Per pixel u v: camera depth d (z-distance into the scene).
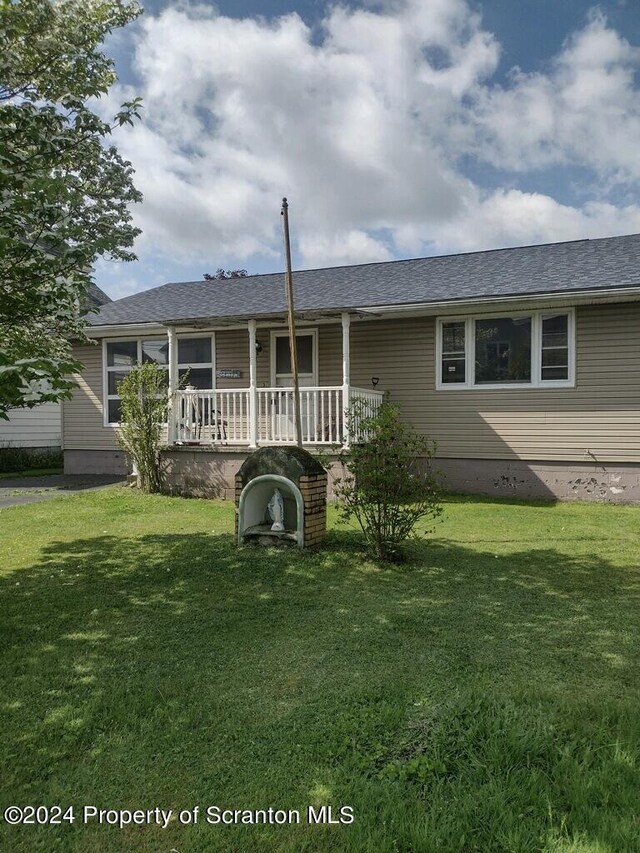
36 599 4.53
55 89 4.68
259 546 6.09
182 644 3.62
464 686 3.00
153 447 10.32
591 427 9.51
